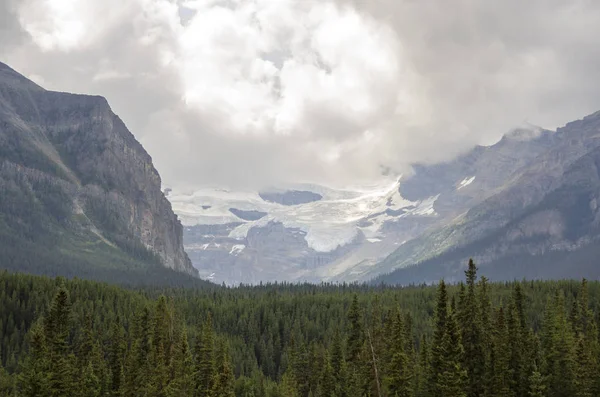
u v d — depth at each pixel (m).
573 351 129.38
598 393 127.31
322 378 151.12
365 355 139.62
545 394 125.19
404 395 121.44
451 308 128.62
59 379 122.06
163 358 145.25
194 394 141.62
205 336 154.62
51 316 132.38
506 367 123.44
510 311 137.88
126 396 138.25
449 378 114.69
